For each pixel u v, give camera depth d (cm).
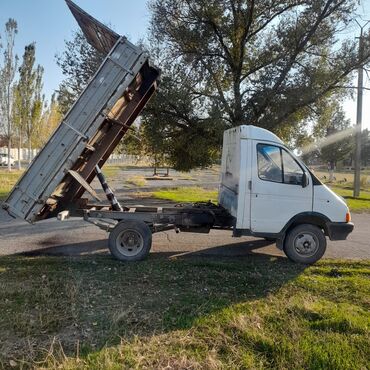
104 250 768
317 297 521
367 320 437
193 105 1488
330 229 706
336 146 3619
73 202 775
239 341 384
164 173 3950
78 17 724
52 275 580
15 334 389
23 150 4853
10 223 1037
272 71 1471
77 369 327
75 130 636
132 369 329
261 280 588
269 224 696
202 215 739
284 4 1509
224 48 1566
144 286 545
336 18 1484
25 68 3231
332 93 1606
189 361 343
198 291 530
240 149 693
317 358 354
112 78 641
